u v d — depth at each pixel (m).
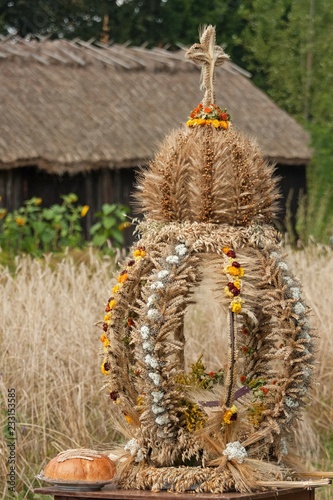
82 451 5.83
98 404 9.95
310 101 37.41
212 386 6.06
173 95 27.23
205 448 5.71
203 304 11.23
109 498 5.59
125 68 27.47
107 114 25.27
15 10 37.16
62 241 17.98
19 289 10.70
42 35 37.66
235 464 5.63
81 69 26.78
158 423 5.72
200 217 5.87
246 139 6.05
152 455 5.83
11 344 9.83
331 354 10.86
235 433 5.70
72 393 9.69
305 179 28.39
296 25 37.50
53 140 23.56
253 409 5.84
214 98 6.14
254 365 6.13
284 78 37.53
